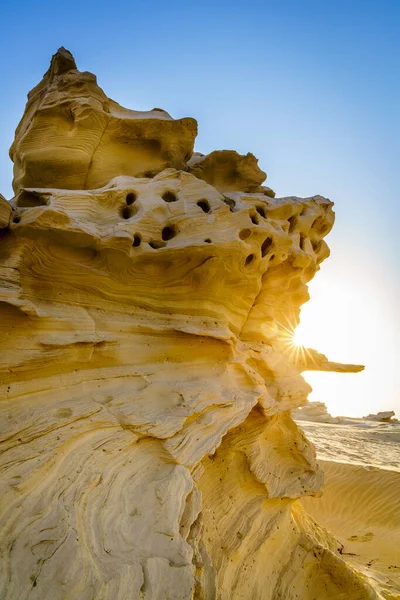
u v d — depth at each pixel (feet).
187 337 26.08
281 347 35.86
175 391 23.79
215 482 26.81
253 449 28.37
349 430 130.62
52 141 28.94
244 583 24.27
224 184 36.68
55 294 21.88
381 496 54.39
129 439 20.34
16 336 19.26
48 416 18.54
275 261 31.55
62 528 15.29
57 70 30.27
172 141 31.73
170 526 18.13
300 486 31.68
